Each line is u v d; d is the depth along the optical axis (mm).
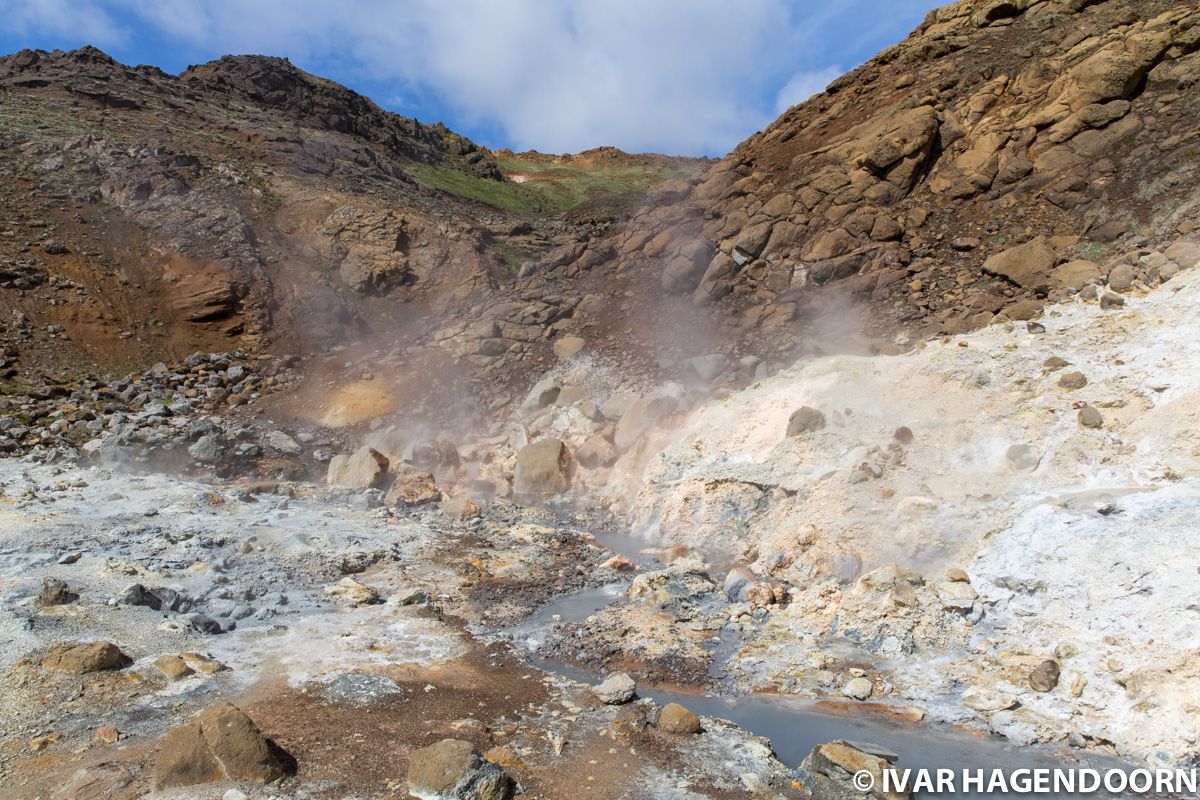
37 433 14914
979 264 13188
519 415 14758
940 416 9453
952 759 5145
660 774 4773
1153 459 7383
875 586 7109
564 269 19875
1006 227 13586
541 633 7277
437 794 4336
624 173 72312
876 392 10422
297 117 45406
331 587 8008
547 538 10328
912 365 10602
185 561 8445
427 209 33312
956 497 8148
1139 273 10312
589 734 5254
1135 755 5000
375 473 12680
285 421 16344
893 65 19547
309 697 5582
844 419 10133
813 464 9656
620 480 12273
